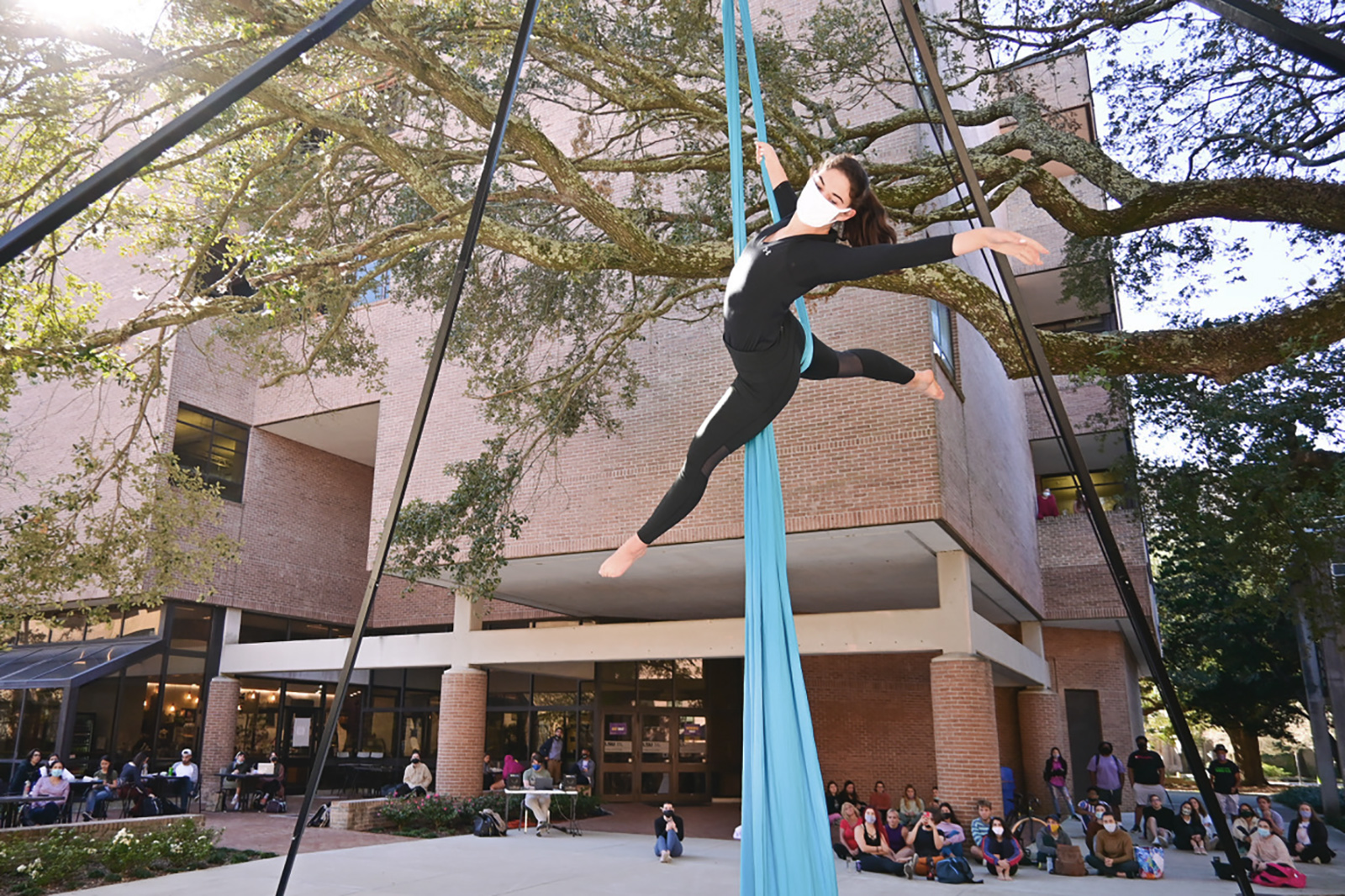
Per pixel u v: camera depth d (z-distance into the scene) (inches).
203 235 357.4
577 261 323.3
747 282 93.5
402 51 283.7
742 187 128.6
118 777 706.8
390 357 742.5
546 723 837.8
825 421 525.7
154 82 293.7
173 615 771.4
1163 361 304.5
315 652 754.2
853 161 92.8
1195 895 401.4
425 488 676.1
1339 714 693.9
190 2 279.0
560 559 610.9
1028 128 369.4
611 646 629.0
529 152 298.5
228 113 338.6
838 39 499.5
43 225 74.4
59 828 456.1
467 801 634.8
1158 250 438.9
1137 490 517.3
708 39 398.3
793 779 103.6
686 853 508.4
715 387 570.9
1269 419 429.4
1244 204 319.9
